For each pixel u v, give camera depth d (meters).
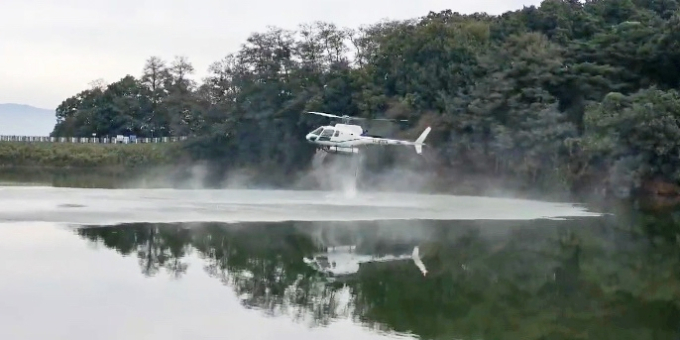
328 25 97.31
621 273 22.09
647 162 51.75
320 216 37.16
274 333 13.91
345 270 21.28
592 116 53.19
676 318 16.20
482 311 16.48
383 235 29.70
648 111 50.19
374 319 15.37
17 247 22.72
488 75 66.50
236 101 92.12
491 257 24.61
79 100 134.75
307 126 82.12
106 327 13.77
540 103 60.12
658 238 31.33
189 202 44.12
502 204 49.59
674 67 58.66
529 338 14.26
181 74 122.62
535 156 59.84
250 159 88.06
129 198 46.00
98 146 101.75
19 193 47.38
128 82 127.19
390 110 72.88
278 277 19.80
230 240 26.78
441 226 33.97
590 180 56.28
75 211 34.81
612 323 15.64
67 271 19.11
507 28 74.38
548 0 78.19
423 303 17.12
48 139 109.81
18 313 14.55
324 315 15.56
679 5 70.50
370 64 84.31
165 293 17.06
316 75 88.75
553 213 42.72
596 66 59.28
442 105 69.31
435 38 75.06
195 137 92.69
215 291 17.56
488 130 64.31
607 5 71.94
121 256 22.03
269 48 94.94
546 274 21.62
